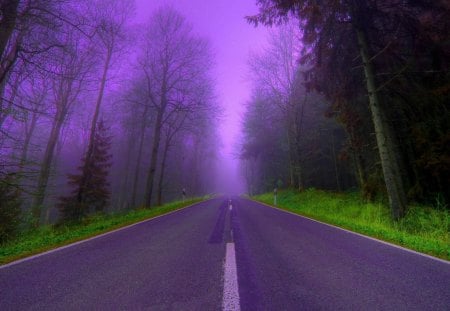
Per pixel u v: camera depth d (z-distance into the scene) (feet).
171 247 16.75
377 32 33.78
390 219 29.09
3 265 13.41
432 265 12.94
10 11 23.59
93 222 39.88
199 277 11.02
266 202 74.84
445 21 28.37
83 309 8.25
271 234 21.11
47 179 38.04
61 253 15.83
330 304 8.45
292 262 13.21
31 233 32.14
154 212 44.47
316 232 22.40
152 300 8.84
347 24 33.47
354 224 27.68
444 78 30.94
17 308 8.34
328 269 12.12
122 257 14.56
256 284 10.18
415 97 33.06
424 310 8.11
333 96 41.11
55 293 9.57
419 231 24.17
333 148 83.71
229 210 43.27
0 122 35.37
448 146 30.07
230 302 8.50
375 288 9.88
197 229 23.82
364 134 43.24
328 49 35.91
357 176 61.57
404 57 33.37
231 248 16.06
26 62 27.02
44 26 26.23
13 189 28.12
